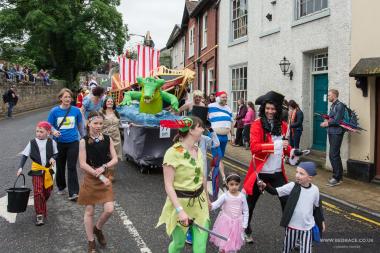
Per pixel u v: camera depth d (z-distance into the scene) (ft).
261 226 19.88
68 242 17.74
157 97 30.42
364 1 30.14
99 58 150.61
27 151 20.07
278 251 16.84
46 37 136.26
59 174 25.02
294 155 16.87
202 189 13.66
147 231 18.97
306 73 38.06
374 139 29.55
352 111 29.55
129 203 23.39
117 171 32.68
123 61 44.57
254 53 48.01
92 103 29.30
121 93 43.73
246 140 45.34
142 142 30.99
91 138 16.79
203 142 19.56
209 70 65.92
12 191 19.30
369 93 29.60
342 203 23.98
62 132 23.52
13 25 134.72
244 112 47.70
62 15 134.41
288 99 40.37
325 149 36.09
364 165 29.58
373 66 28.45
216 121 25.66
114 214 21.39
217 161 23.70
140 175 31.22
